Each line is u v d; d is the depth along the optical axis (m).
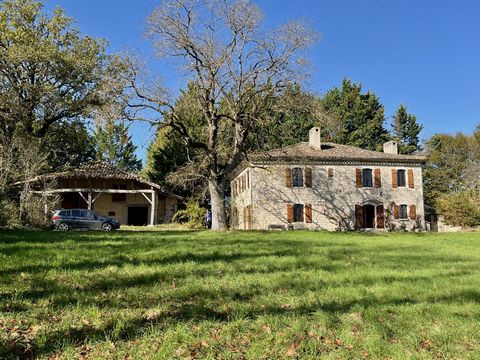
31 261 8.21
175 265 8.41
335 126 26.12
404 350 4.18
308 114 26.22
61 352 3.86
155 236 17.81
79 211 29.17
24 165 24.28
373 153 38.44
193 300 5.71
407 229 37.12
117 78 22.83
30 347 3.93
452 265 9.95
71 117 38.06
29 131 35.28
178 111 25.00
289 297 5.97
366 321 4.96
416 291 6.66
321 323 4.84
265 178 35.00
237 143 25.36
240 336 4.43
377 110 57.03
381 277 7.75
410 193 37.66
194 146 25.28
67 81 36.00
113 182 37.88
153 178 41.41
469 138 54.34
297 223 35.28
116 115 22.53
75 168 38.25
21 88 34.00
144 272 7.51
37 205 23.42
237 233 22.00
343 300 5.89
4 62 33.72
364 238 20.88
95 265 8.09
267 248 12.68
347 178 36.53
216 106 25.81
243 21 23.59
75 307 5.10
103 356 3.82
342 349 4.16
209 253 10.67
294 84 24.44
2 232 16.44
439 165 55.59
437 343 4.39
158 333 4.34
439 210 42.12
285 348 4.14
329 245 14.81
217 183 25.44
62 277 6.80
